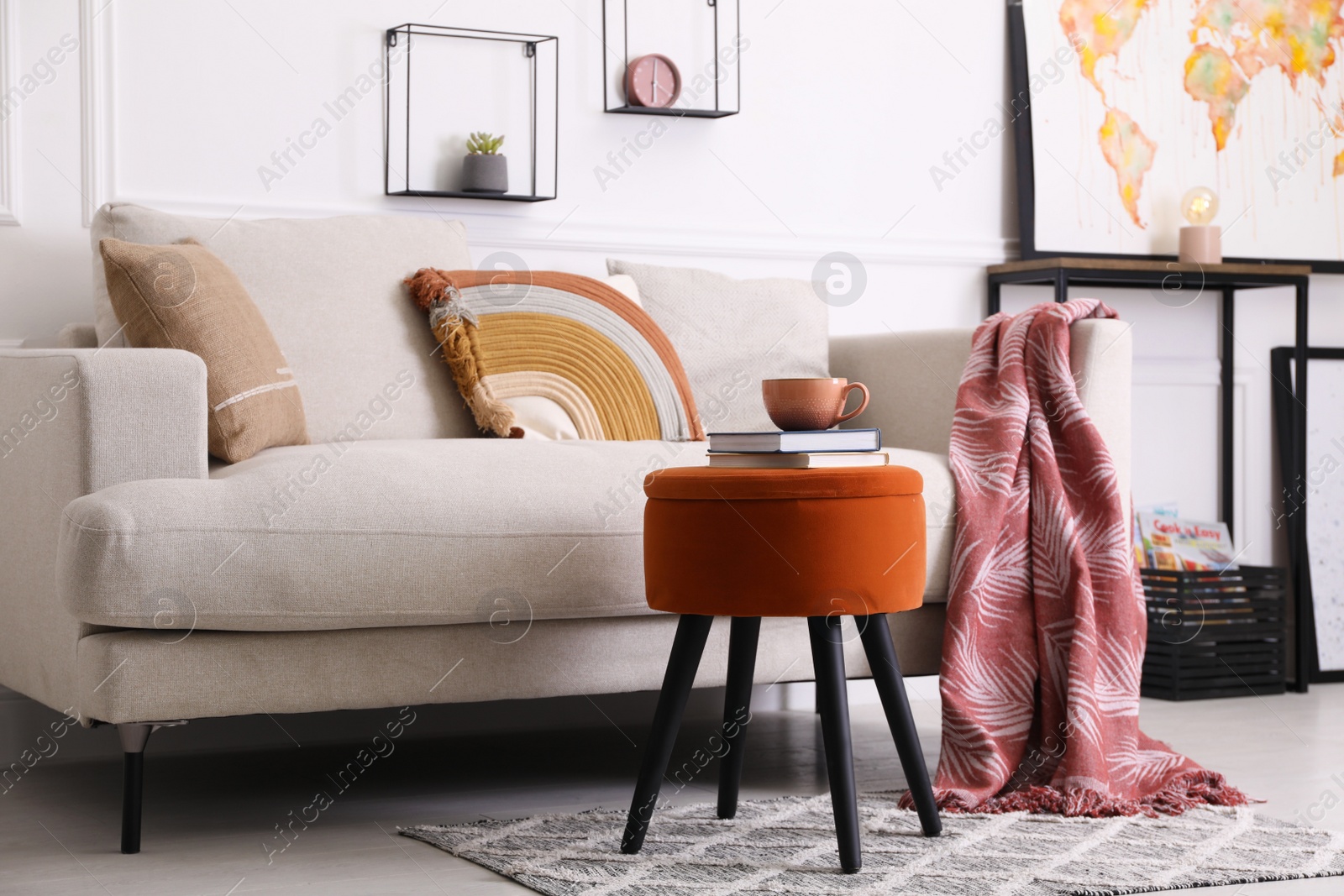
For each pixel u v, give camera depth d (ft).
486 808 7.12
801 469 5.95
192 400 6.38
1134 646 7.43
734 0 10.93
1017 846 6.14
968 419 7.95
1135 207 12.18
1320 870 5.74
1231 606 11.10
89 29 8.83
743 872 5.70
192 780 7.83
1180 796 6.97
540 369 8.65
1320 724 9.73
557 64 10.31
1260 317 12.68
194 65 9.14
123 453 6.23
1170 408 12.41
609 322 8.97
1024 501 7.58
